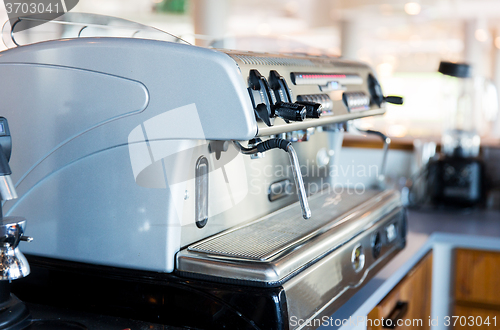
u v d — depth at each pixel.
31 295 0.96
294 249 0.90
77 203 0.91
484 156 2.05
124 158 0.87
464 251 1.70
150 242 0.87
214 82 0.78
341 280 1.02
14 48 0.93
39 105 0.91
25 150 0.93
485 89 2.35
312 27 5.17
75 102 0.88
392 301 1.24
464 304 1.72
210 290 0.83
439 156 2.05
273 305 0.79
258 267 0.81
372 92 1.31
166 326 0.87
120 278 0.89
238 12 5.92
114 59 0.84
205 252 0.86
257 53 0.96
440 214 1.97
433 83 9.11
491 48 7.68
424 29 7.95
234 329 0.82
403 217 1.45
